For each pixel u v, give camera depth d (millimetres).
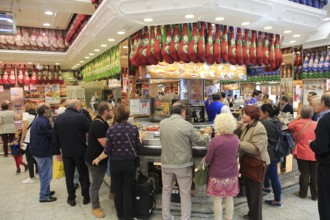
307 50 6074
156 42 3600
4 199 3979
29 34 7969
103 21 3742
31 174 4746
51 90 9008
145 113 5043
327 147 2301
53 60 8328
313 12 3742
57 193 4230
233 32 3836
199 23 3535
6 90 8539
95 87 10867
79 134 3559
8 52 7180
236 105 8477
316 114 4105
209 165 2752
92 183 3357
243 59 4020
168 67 4762
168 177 3000
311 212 3367
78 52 6414
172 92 5289
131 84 4852
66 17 6965
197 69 4969
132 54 4227
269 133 3346
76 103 3713
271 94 11930
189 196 2994
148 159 3576
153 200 3408
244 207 3516
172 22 3420
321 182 2398
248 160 2912
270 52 4273
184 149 2900
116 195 3166
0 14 4398
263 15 3340
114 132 3008
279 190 3506
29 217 3367
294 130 3787
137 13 3164
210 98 5160
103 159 3301
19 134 5301
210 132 3564
